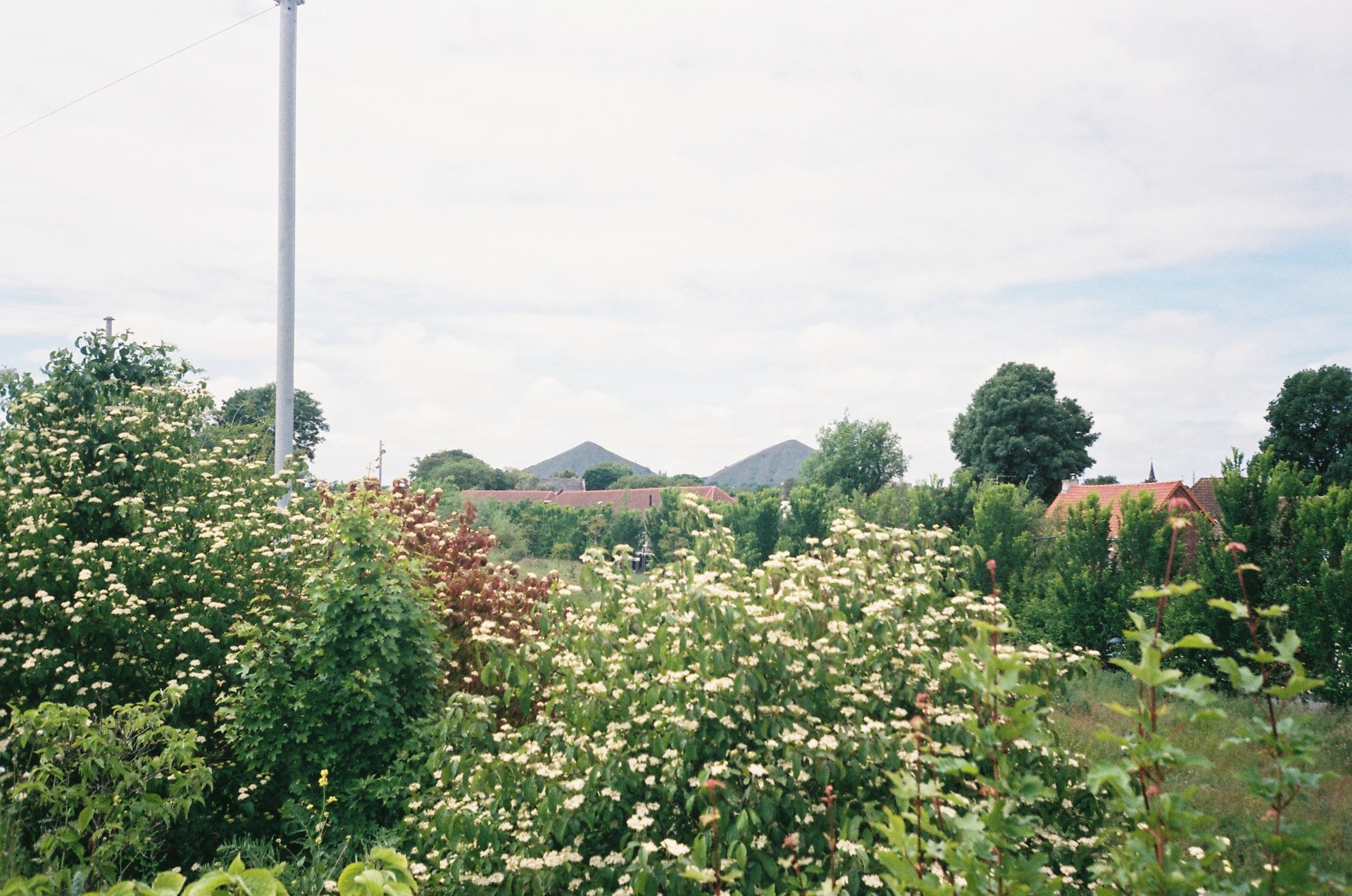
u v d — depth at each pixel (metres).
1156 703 2.09
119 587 6.13
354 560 6.48
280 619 6.77
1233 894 1.93
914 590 5.17
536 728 4.80
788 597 4.85
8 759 5.18
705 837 3.60
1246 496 11.30
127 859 5.02
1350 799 6.56
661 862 3.61
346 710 6.11
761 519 25.17
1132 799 2.03
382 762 6.14
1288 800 2.04
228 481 7.87
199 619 6.60
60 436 7.39
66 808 4.66
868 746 4.06
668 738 4.25
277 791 6.20
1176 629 11.25
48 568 6.46
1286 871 1.90
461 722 4.90
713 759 4.21
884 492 22.84
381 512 7.02
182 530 7.12
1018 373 41.38
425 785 5.68
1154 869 1.92
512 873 3.98
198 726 6.25
